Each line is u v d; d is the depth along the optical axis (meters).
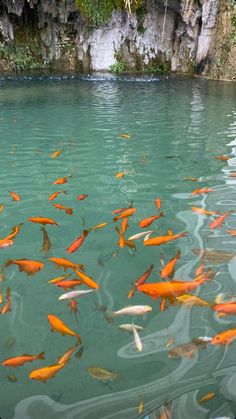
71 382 1.96
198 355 2.10
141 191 4.39
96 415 1.78
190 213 3.80
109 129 7.04
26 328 2.34
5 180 4.71
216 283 2.68
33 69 14.62
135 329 2.29
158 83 12.78
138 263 2.98
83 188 4.49
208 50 13.91
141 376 1.98
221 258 3.00
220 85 12.31
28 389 1.93
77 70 14.87
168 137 6.53
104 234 3.44
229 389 1.89
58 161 5.38
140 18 14.27
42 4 13.60
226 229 3.47
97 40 14.48
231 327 2.30
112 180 4.72
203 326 2.30
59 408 1.82
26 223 3.66
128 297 2.59
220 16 13.23
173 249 3.15
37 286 2.74
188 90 11.37
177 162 5.31
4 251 3.18
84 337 2.25
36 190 4.42
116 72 14.77
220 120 7.64
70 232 3.49
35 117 7.88
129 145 6.11
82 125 7.30
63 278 2.74
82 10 13.32
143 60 15.15
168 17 14.41
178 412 1.77
